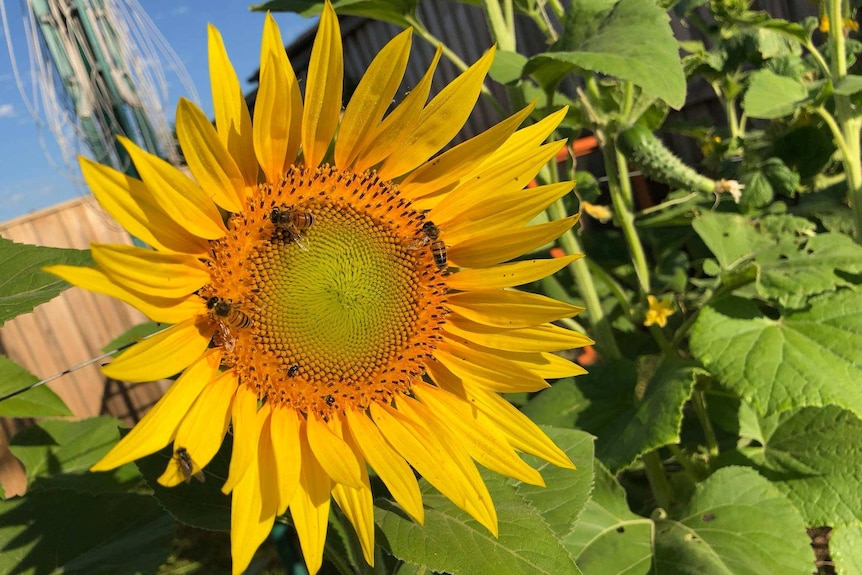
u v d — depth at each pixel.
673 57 0.31
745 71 0.69
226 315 0.19
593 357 0.52
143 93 0.39
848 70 0.61
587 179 0.60
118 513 0.28
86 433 0.43
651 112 0.46
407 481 0.20
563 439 0.29
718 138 0.58
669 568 0.31
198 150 0.18
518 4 0.43
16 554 0.26
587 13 0.37
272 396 0.20
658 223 0.49
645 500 0.44
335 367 0.22
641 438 0.34
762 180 0.49
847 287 0.38
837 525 0.34
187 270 0.19
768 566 0.30
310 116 0.21
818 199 0.54
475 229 0.23
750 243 0.44
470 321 0.24
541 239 0.23
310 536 0.19
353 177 0.22
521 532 0.21
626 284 0.62
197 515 0.23
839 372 0.34
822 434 0.37
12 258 0.23
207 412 0.19
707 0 0.56
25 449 0.42
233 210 0.20
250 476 0.19
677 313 0.48
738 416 0.40
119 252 0.16
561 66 0.34
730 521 0.32
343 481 0.18
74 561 0.26
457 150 0.22
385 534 0.21
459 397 0.23
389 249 0.22
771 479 0.37
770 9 0.68
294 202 0.21
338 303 0.21
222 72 0.18
